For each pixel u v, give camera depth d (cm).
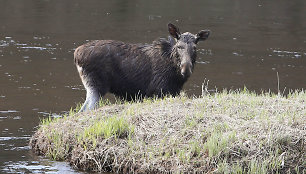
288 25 9225
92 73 4297
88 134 3672
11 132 4284
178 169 3291
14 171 3500
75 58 4378
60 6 10294
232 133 3425
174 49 4288
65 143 3734
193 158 3344
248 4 11188
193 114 3753
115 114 3956
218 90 5741
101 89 4322
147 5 10656
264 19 9662
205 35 4381
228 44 7844
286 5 11206
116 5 10569
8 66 6406
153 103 4094
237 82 6069
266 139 3372
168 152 3416
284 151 3322
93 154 3550
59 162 3653
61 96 5403
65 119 4062
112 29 8338
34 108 4978
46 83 5831
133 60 4347
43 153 3794
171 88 4366
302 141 3356
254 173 3203
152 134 3597
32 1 10681
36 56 6894
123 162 3462
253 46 7781
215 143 3356
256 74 6419
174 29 4366
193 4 10950
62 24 8669
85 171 3516
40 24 8631
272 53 7438
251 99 4091
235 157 3306
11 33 7962
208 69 6588
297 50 7625
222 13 10044
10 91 5494
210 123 3612
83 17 9269
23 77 6009
